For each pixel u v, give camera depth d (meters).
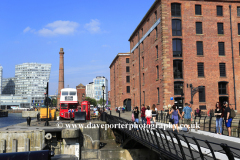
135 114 20.42
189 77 35.06
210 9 36.66
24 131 20.62
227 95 35.44
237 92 35.69
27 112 65.25
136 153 23.34
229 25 36.78
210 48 36.00
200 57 35.62
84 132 23.11
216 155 9.46
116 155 23.11
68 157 10.93
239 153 9.37
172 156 9.35
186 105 16.59
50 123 30.22
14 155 8.34
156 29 39.41
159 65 37.06
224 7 36.94
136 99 53.59
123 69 77.12
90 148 22.97
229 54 36.28
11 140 20.38
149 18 43.09
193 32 35.94
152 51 41.09
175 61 35.44
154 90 39.75
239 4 37.19
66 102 38.19
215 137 14.20
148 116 18.77
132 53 58.66
